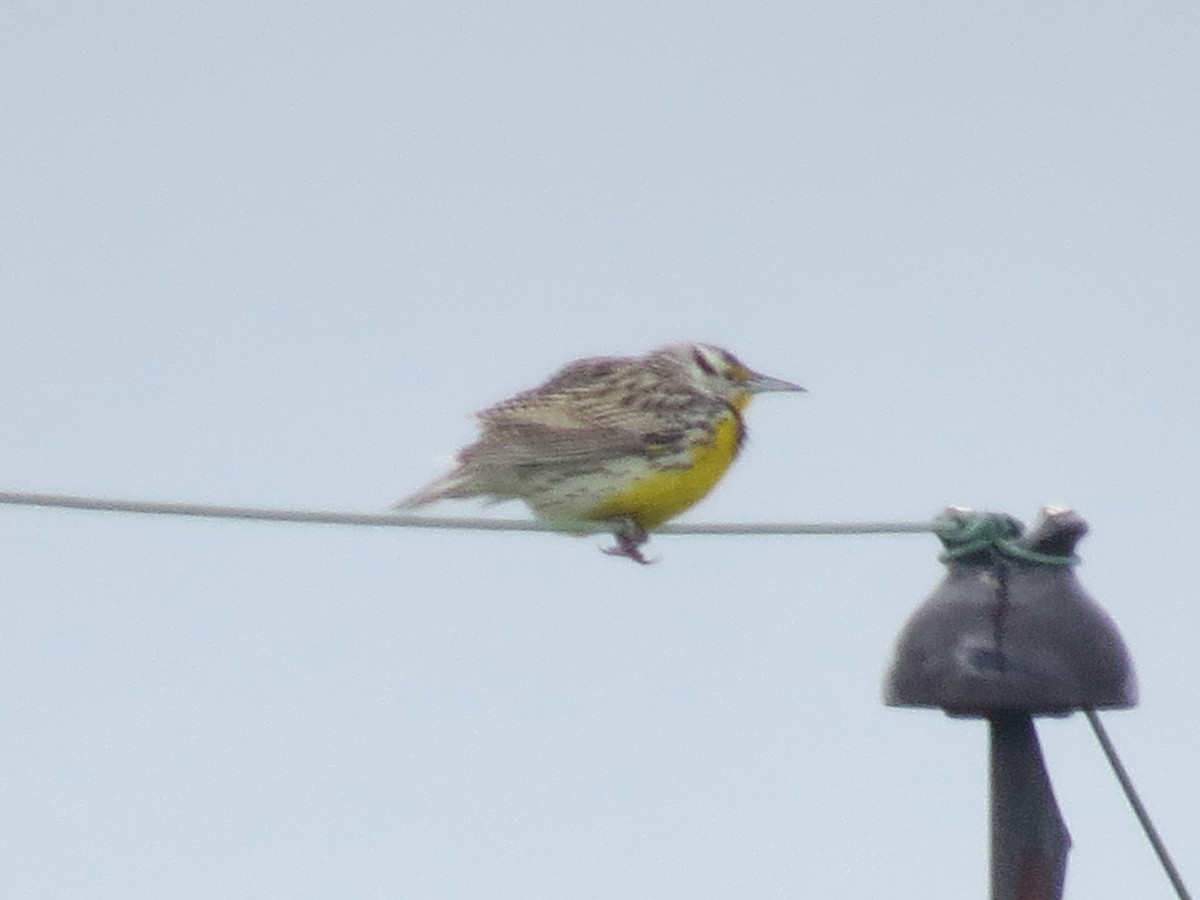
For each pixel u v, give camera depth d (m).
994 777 10.09
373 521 10.68
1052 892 10.00
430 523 10.75
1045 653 9.74
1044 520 10.03
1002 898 9.99
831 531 10.95
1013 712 9.90
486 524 10.93
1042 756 10.12
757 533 11.13
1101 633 9.89
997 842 10.05
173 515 10.18
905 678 10.01
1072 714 10.09
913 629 10.05
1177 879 10.01
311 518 10.57
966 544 10.03
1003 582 9.98
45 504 9.81
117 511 10.01
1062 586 9.98
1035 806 10.03
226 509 10.35
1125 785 10.02
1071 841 10.09
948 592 10.05
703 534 11.16
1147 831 10.04
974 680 9.73
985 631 9.81
